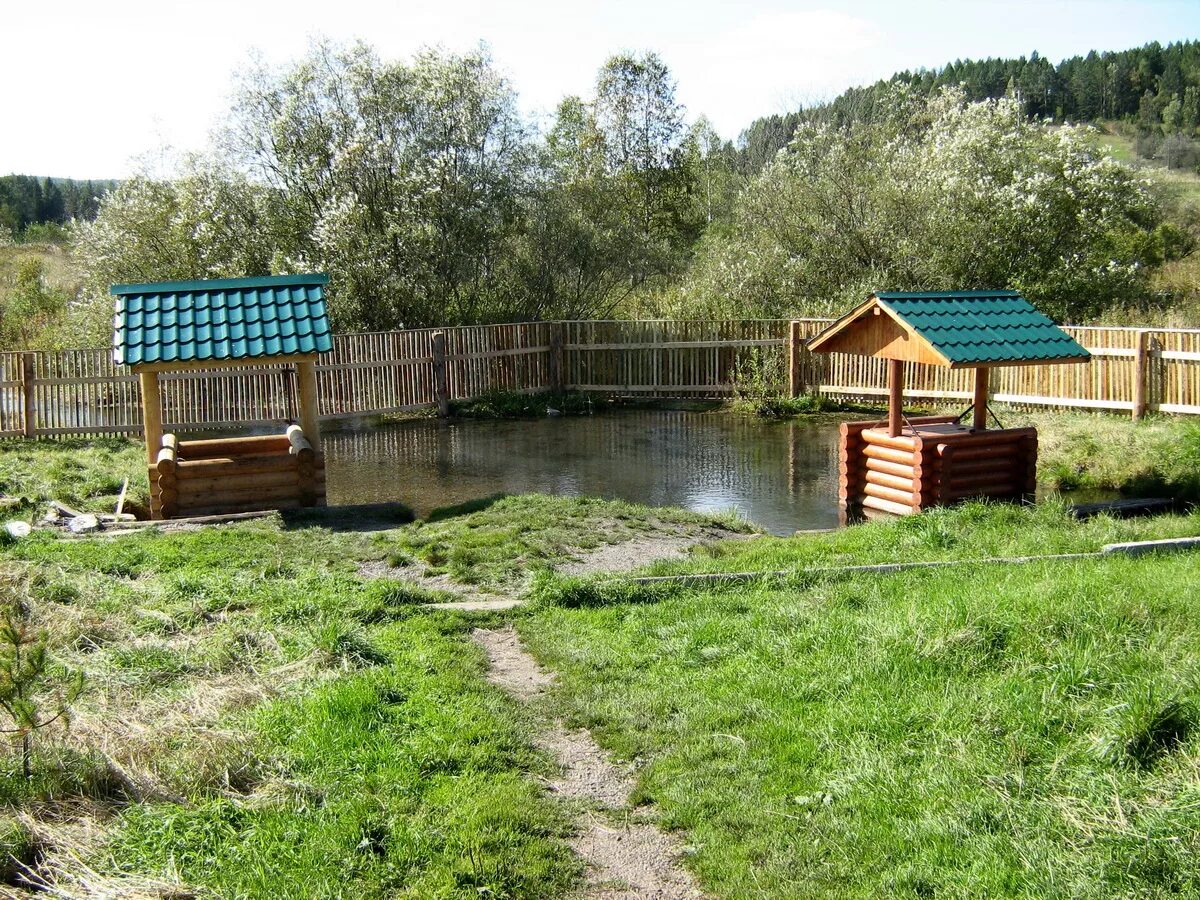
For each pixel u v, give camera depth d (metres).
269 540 10.36
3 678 5.06
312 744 5.41
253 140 24.58
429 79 24.88
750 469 15.68
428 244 23.53
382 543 10.48
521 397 22.14
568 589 8.35
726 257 26.00
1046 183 23.36
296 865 4.36
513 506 12.23
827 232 25.20
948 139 25.31
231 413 18.98
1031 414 18.19
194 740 5.36
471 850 4.56
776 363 21.81
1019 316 12.07
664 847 4.76
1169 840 3.99
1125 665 5.59
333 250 22.64
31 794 4.75
